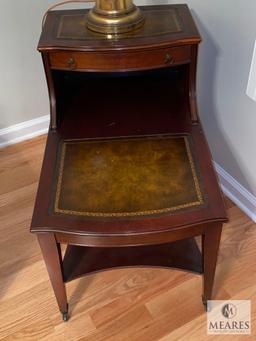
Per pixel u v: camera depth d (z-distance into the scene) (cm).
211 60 141
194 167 106
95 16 113
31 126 192
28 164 181
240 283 134
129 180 104
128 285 136
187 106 126
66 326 126
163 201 99
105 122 122
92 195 101
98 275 138
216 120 151
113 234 93
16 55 168
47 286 136
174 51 111
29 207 162
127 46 107
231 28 126
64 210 97
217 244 105
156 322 126
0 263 143
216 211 96
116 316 128
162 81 140
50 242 100
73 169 107
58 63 112
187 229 96
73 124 122
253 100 126
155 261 122
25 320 128
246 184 150
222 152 156
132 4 115
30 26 163
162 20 119
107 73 140
